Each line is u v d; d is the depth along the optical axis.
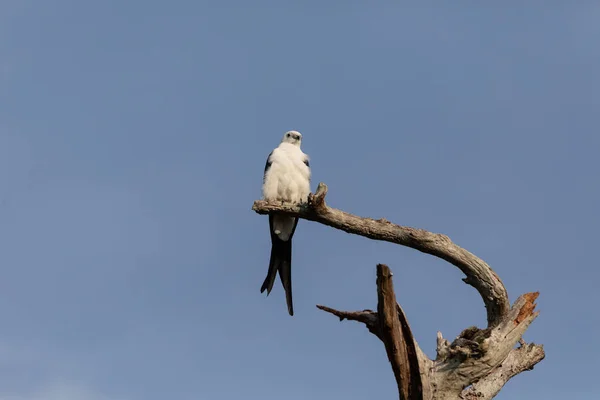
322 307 11.17
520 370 11.55
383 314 10.06
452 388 10.95
